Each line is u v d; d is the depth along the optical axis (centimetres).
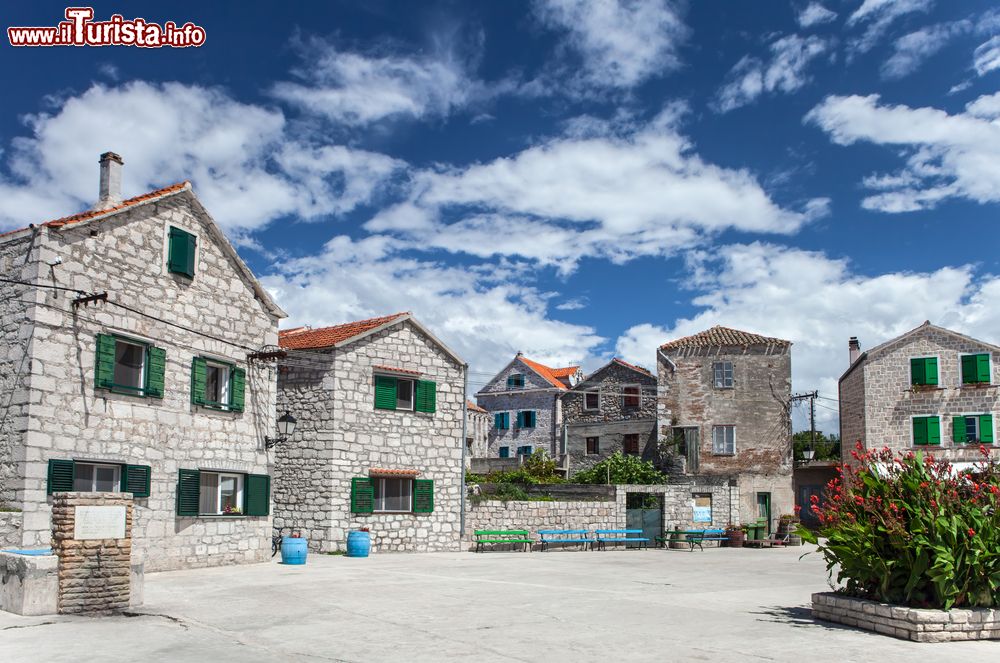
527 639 1095
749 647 1032
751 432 4166
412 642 1073
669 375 4316
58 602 1253
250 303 2216
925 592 1134
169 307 1961
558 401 5456
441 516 2703
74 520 1270
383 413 2595
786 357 4216
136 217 1891
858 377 4141
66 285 1716
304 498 2488
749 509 4081
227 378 2141
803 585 1825
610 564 2362
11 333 1686
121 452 1817
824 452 5650
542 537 2891
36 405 1641
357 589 1612
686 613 1334
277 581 1733
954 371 3881
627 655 988
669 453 4225
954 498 1140
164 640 1076
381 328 2602
